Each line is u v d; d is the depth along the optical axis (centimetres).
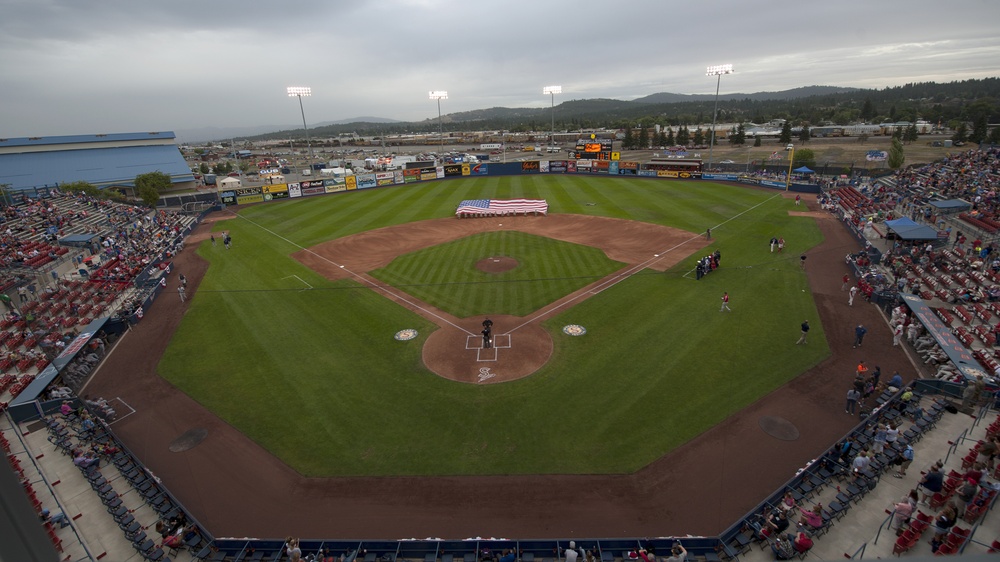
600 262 4344
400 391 2594
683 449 2127
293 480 2061
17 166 9681
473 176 9581
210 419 2461
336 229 5900
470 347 2986
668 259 4372
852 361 2703
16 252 4931
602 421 2311
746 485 1944
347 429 2336
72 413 2547
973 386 2236
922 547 1606
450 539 1769
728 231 5172
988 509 1675
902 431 2147
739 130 14975
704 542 1670
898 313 3011
